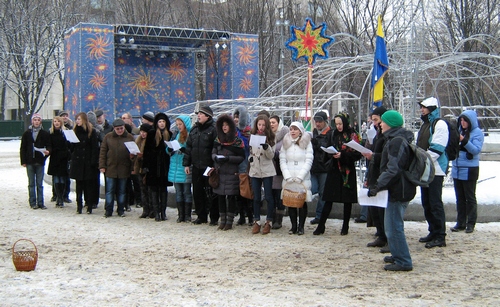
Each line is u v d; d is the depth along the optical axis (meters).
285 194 9.57
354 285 6.57
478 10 25.22
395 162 7.00
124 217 11.75
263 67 32.34
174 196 12.97
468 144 9.41
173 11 36.38
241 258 8.00
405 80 16.39
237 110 10.64
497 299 6.02
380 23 12.55
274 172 9.80
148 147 11.09
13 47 40.69
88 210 12.20
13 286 6.59
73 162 12.03
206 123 10.60
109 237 9.58
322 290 6.37
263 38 32.78
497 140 25.98
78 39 24.50
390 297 6.09
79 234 9.84
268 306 5.77
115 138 11.70
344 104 26.23
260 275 7.07
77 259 7.98
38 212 12.36
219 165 10.14
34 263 7.34
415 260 7.80
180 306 5.79
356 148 7.90
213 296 6.14
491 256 7.99
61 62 44.38
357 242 9.08
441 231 8.57
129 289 6.44
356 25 26.28
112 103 24.98
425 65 14.97
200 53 28.84
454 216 10.64
